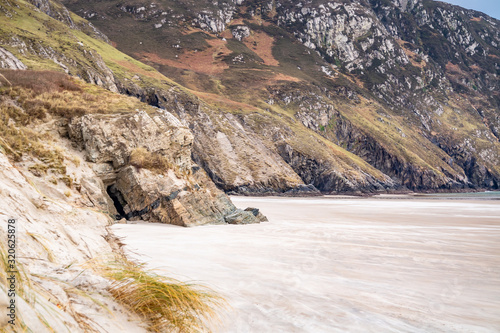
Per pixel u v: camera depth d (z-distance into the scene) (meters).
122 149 23.12
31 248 5.66
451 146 184.50
